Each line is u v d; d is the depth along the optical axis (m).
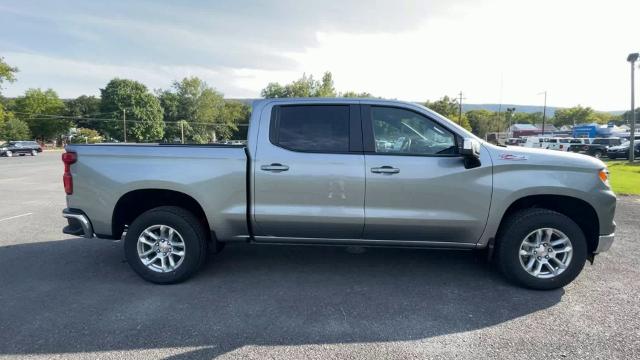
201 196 4.08
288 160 4.02
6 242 5.83
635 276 4.39
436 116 4.02
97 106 88.94
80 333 3.15
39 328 3.22
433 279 4.34
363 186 3.96
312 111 4.14
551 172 3.86
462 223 3.95
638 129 55.22
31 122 83.50
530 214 3.93
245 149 4.12
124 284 4.20
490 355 2.85
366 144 4.02
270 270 4.62
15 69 54.12
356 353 2.88
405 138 4.04
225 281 4.28
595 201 3.86
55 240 5.95
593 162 3.92
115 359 2.79
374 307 3.64
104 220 4.20
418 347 2.96
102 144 4.29
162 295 3.91
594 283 4.20
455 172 3.89
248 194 4.09
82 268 4.70
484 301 3.77
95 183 4.16
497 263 4.25
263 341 3.04
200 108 90.81
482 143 3.98
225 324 3.31
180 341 3.04
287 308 3.62
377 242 4.16
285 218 4.06
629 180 13.82
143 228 4.17
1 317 3.42
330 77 74.62
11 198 10.32
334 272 4.55
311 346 2.98
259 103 4.23
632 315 3.46
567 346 2.96
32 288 4.08
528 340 3.05
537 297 3.86
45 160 30.98
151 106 80.88
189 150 4.11
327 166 3.98
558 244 3.97
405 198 3.95
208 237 4.38
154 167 4.11
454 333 3.17
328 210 4.02
